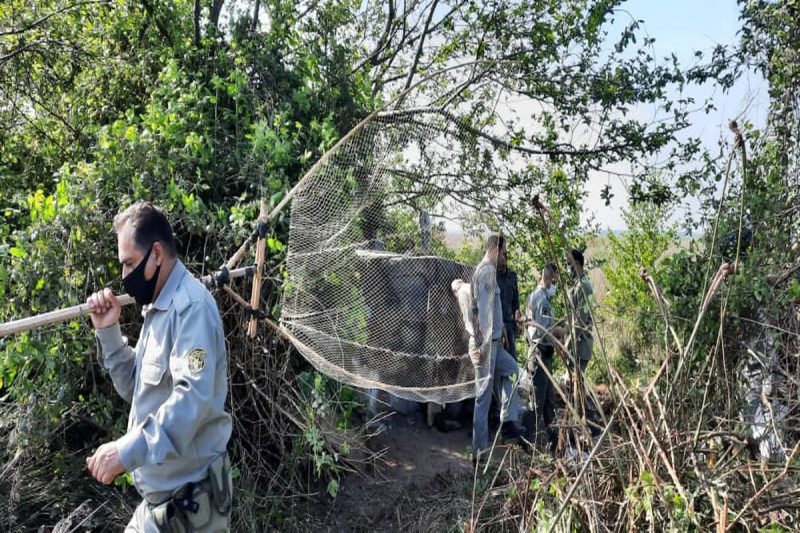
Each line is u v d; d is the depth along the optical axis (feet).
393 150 13.25
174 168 15.64
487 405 18.35
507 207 14.87
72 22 20.89
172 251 9.00
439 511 15.67
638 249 29.53
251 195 16.07
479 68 26.50
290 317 13.38
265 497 14.58
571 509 11.53
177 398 8.22
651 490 10.71
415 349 13.46
